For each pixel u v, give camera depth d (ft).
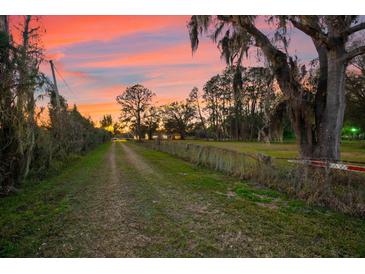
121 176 24.14
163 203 14.51
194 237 9.55
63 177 23.49
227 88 128.47
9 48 16.75
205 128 175.11
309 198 14.17
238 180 21.84
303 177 16.15
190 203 14.48
